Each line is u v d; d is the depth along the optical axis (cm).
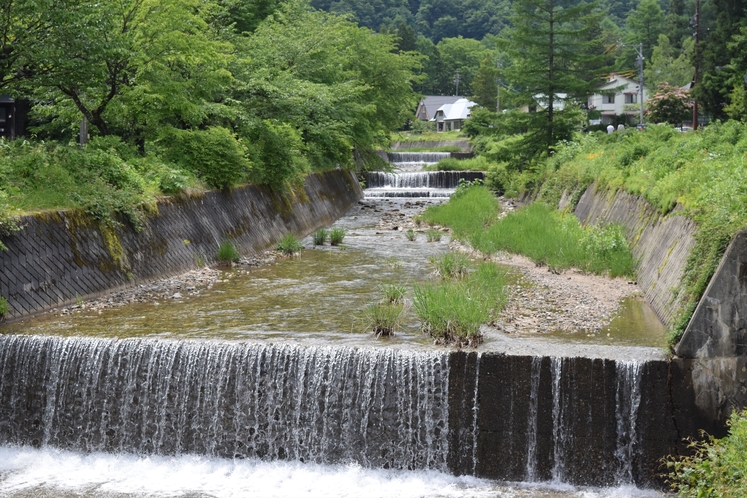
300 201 3056
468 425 1188
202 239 2095
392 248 2525
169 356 1256
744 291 1169
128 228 1797
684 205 1620
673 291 1430
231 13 3609
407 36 10912
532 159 4288
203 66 2325
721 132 2208
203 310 1577
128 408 1259
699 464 1011
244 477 1166
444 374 1193
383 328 1377
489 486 1150
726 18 4369
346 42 4419
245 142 2595
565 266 2020
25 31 1709
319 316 1530
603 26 10844
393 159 6431
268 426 1230
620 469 1163
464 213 3116
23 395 1280
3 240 1441
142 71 2052
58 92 2139
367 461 1205
